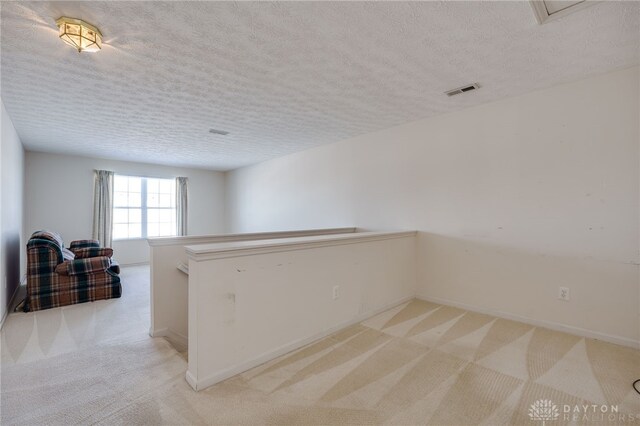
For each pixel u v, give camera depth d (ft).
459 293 11.30
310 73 8.38
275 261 7.50
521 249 9.85
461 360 7.34
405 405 5.67
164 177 23.27
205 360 6.24
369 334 8.93
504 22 6.17
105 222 20.11
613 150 8.27
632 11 5.80
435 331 9.13
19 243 14.93
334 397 5.91
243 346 6.86
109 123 12.67
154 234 23.15
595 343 8.26
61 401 5.82
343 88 9.37
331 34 6.58
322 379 6.54
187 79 8.68
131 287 15.06
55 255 11.94
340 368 7.00
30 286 11.49
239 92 9.64
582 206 8.74
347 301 9.48
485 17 6.02
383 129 13.73
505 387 6.24
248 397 5.91
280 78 8.68
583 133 8.72
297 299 8.02
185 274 9.40
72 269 12.13
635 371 6.83
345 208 15.56
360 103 10.61
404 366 7.07
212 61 7.68
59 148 17.25
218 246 6.66
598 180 8.50
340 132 14.23
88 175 19.92
